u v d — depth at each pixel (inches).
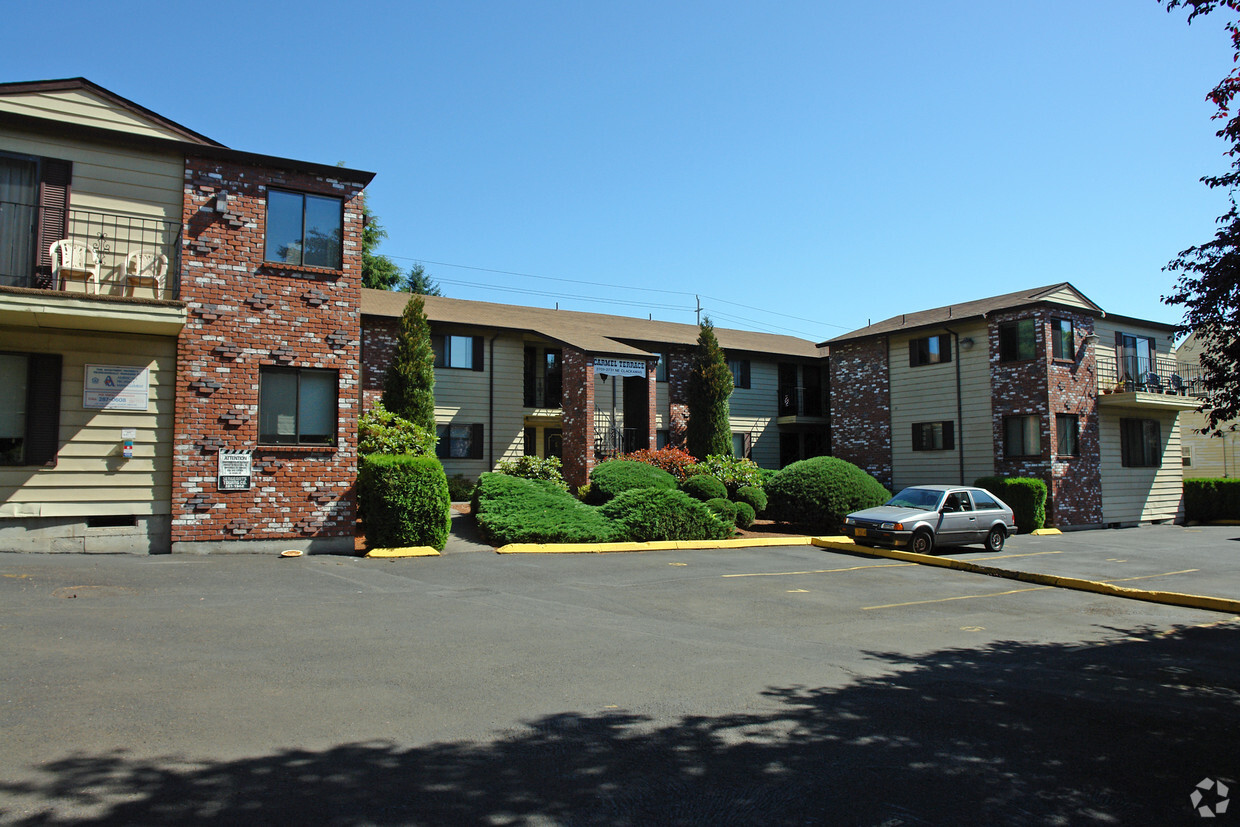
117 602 355.9
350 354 579.8
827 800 180.5
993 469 1005.2
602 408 1127.0
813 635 370.9
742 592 482.3
